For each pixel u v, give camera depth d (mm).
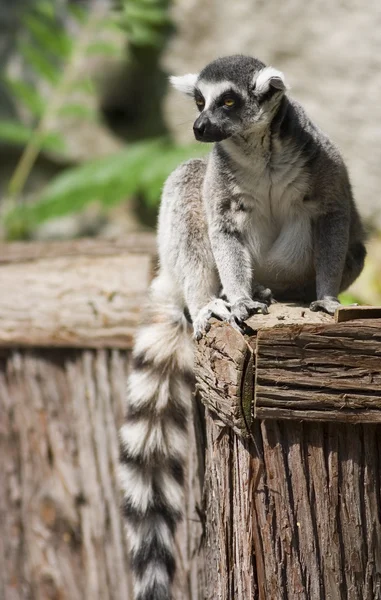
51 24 21109
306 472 6172
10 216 18641
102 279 10844
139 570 8109
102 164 17938
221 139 8500
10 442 11555
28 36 21734
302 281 9039
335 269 8508
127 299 10508
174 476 8617
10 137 19906
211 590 7395
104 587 10844
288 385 6047
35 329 11008
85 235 21703
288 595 6242
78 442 11023
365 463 6160
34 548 11375
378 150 18156
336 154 8656
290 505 6199
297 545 6211
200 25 20016
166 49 20500
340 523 6188
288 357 6027
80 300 10789
